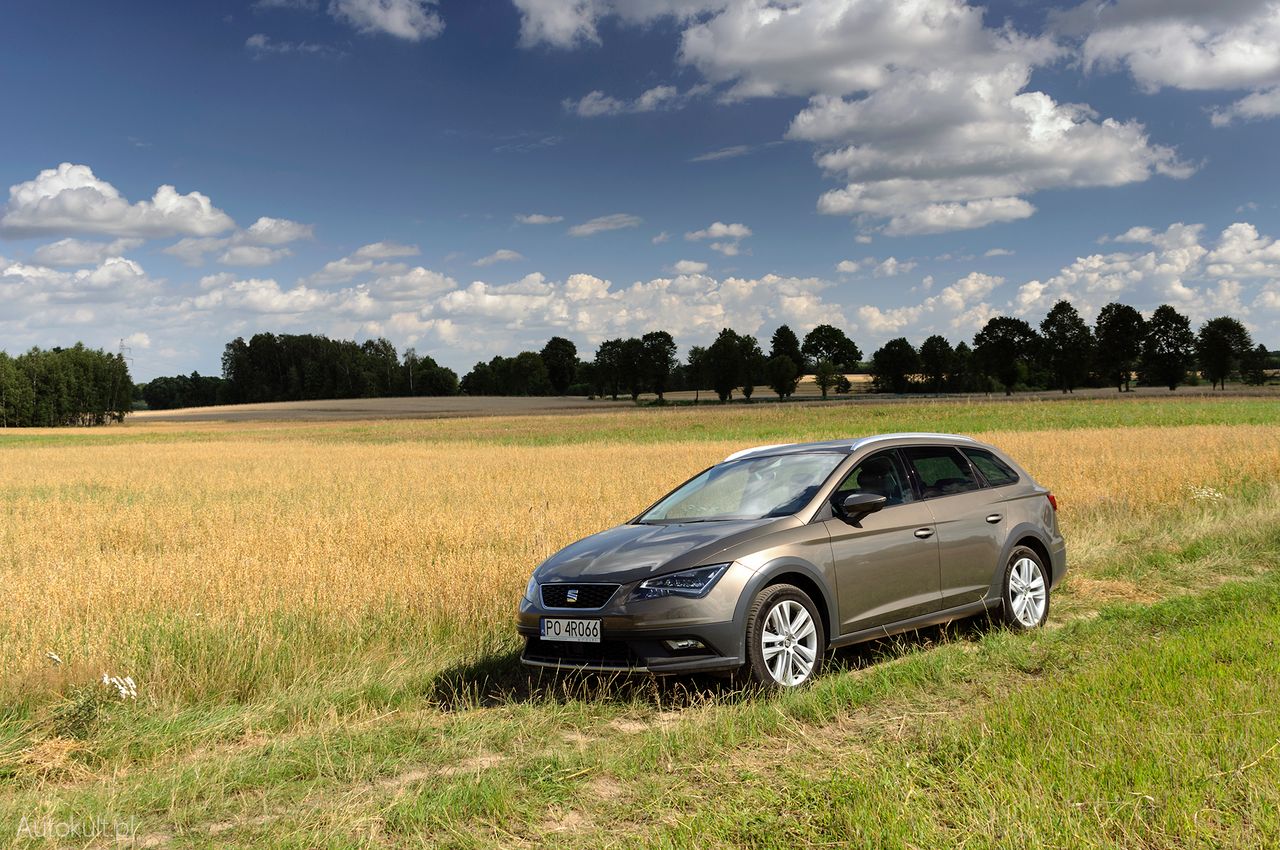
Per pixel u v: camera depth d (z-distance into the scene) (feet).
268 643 23.65
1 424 473.67
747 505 22.75
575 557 21.57
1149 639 21.15
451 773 15.83
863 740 16.03
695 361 499.92
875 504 21.39
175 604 28.63
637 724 18.39
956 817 12.01
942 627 25.23
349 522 47.70
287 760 16.43
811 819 12.40
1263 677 16.84
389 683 21.34
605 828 13.11
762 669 19.58
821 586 20.89
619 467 88.63
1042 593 26.35
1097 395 376.68
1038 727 14.93
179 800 14.92
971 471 25.95
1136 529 41.09
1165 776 12.73
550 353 648.38
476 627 26.12
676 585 19.49
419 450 162.20
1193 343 463.01
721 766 14.99
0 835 13.51
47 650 22.30
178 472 108.78
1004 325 492.95
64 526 53.26
